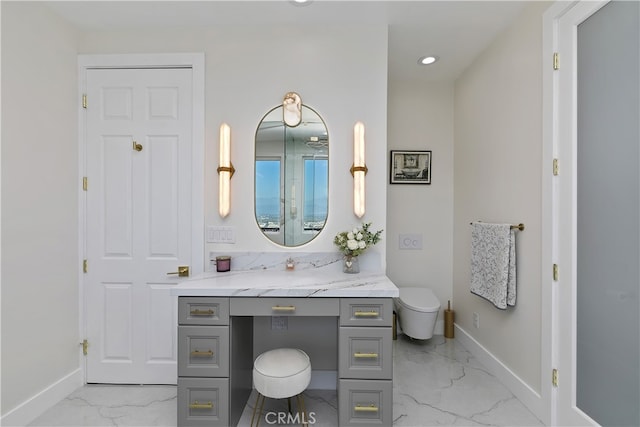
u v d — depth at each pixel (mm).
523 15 1900
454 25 2062
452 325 2887
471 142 2605
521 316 1921
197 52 2076
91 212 2088
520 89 1934
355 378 1582
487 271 2166
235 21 2020
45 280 1831
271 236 2074
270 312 1597
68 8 1861
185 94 2082
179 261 2082
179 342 1606
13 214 1650
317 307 1592
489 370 2266
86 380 2088
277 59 2070
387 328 1573
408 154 2979
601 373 1397
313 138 2064
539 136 1756
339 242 1949
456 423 1706
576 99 1520
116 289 2090
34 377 1759
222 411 1599
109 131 2084
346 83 2059
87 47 2084
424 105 2980
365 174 2051
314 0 1813
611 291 1348
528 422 1720
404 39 2234
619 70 1303
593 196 1431
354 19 2002
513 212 2006
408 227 2986
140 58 2072
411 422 1709
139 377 2084
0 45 1593
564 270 1583
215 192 2084
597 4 1385
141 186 2084
